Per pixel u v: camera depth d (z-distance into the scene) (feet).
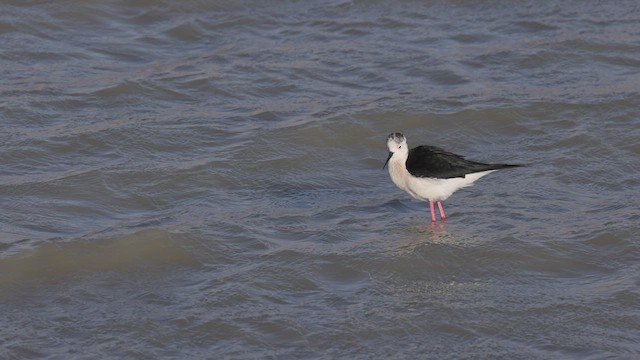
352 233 54.85
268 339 45.29
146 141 63.77
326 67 74.43
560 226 55.01
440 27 80.64
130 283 49.65
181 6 81.82
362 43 78.23
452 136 66.18
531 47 77.00
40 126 65.05
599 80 72.59
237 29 79.97
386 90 71.36
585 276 50.67
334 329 45.98
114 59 74.64
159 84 71.10
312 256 51.90
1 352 44.06
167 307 47.62
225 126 66.18
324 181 61.72
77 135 63.82
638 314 47.19
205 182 59.98
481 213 56.95
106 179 59.31
